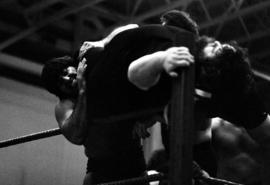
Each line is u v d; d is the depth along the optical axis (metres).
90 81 2.46
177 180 1.89
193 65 2.01
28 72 9.92
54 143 8.53
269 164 3.13
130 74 2.22
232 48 2.50
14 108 8.90
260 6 9.88
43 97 9.26
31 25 9.76
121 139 2.61
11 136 8.67
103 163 2.76
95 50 2.57
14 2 9.54
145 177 2.40
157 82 2.28
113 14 10.18
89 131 2.64
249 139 3.67
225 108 2.70
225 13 9.90
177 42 2.16
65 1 9.48
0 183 7.92
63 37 10.60
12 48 9.83
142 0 9.90
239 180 3.68
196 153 3.15
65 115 2.73
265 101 8.33
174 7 9.87
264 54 11.07
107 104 2.43
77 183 8.66
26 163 8.23
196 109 2.76
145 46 2.32
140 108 2.41
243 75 2.56
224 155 3.73
